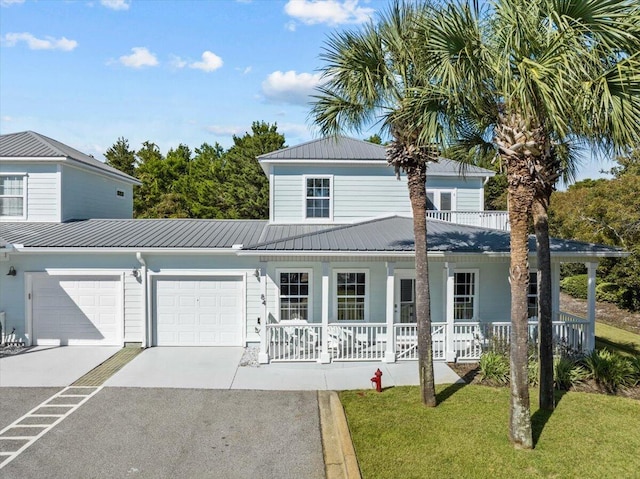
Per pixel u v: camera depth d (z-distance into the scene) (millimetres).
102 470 6242
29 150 15688
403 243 11914
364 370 11031
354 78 8242
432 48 6672
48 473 6152
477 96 6496
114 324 13312
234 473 6188
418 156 8180
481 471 5945
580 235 22609
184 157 45500
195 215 35375
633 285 20750
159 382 10070
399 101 8141
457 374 10648
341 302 13805
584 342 12070
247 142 34531
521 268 6574
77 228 14906
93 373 10680
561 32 5395
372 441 6809
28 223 15344
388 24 8156
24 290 13078
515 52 5828
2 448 6871
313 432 7496
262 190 33000
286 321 13648
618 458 6359
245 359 12000
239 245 12977
